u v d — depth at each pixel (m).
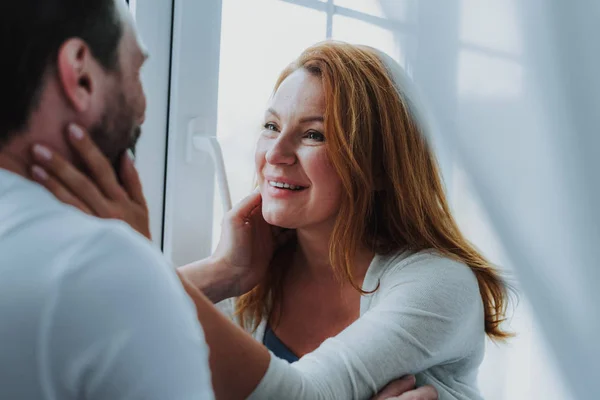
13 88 0.47
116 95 0.52
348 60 0.94
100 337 0.43
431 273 0.93
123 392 0.44
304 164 0.92
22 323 0.42
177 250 1.09
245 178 1.14
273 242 1.06
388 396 0.87
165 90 1.06
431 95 1.12
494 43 1.13
